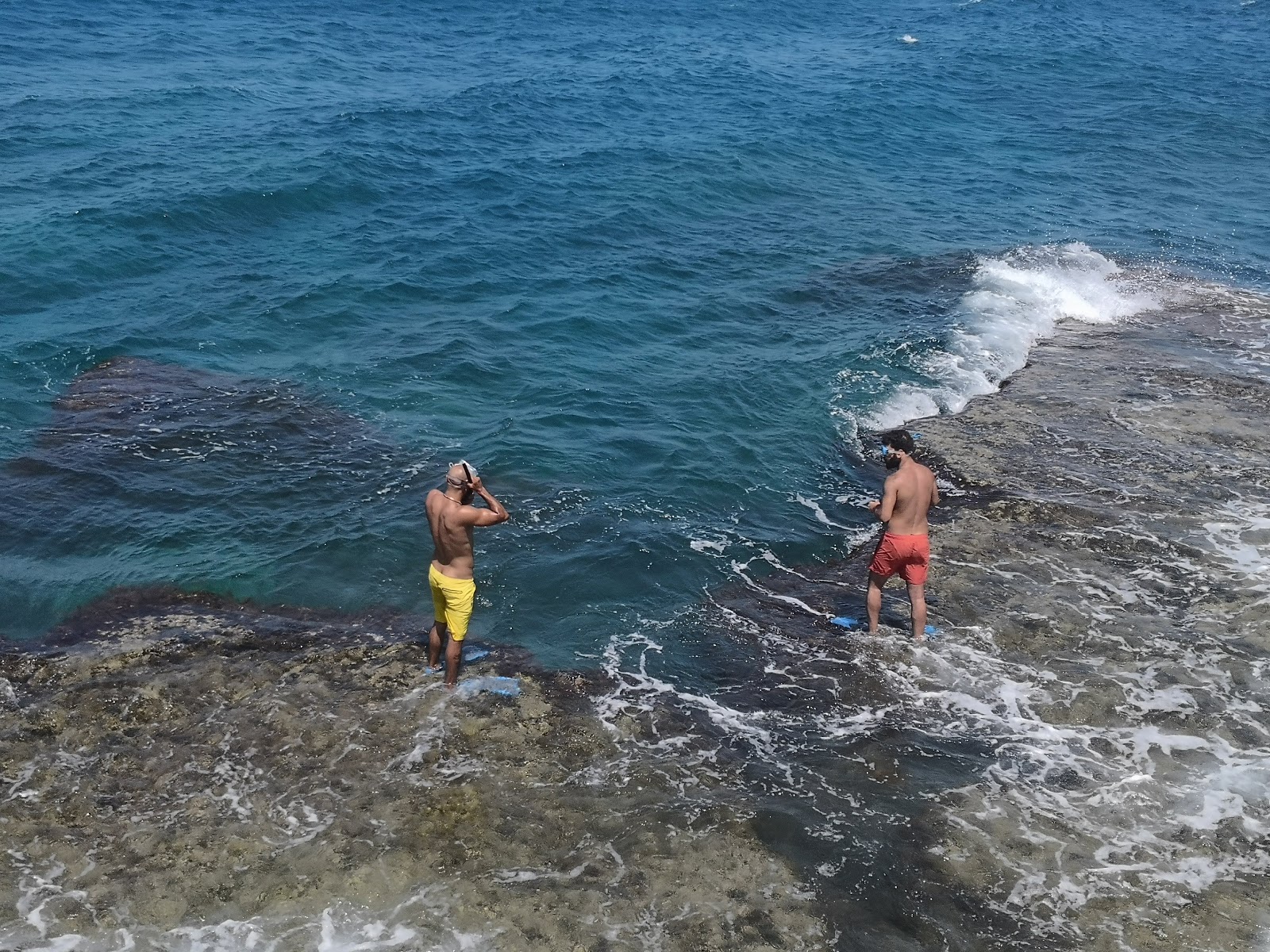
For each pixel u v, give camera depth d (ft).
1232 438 41.78
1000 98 109.09
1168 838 22.43
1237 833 22.57
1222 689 27.37
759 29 160.35
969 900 20.79
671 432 40.86
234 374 43.57
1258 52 141.59
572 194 69.77
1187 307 57.21
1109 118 102.06
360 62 118.01
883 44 143.84
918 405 44.50
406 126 83.56
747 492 37.42
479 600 30.55
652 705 26.63
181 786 23.00
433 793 23.12
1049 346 51.60
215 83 97.86
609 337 49.26
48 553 31.76
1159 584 32.07
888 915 20.44
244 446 38.17
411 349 46.52
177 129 78.84
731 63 123.95
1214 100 110.63
